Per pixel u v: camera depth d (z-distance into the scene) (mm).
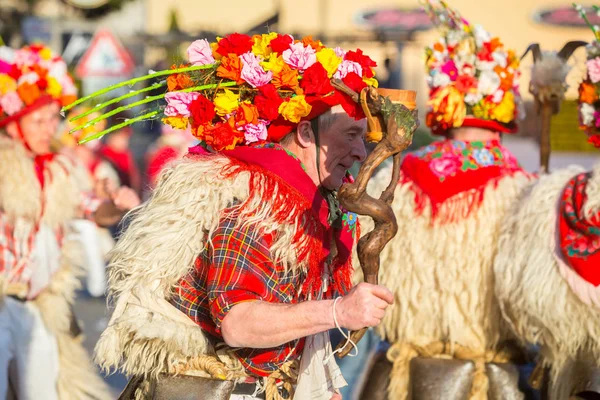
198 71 7117
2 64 11766
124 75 30906
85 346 17031
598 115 10039
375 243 6379
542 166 11508
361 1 57531
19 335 11297
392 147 6293
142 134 33312
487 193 10188
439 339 10477
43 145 11883
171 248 6754
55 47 40781
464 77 10523
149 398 7152
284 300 6762
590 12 27094
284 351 7012
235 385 7047
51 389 11492
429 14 10984
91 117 18328
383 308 6246
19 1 40844
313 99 6797
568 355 9602
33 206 11484
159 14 55156
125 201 12398
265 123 6953
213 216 6715
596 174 9328
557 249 9406
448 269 10211
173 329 6836
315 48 6973
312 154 7000
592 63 9930
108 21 49719
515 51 11188
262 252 6633
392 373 10609
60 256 11781
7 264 11312
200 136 6965
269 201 6699
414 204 10375
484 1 56719
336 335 16031
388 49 44344
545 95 11367
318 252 6879
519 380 10227
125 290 6910
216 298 6516
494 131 10742
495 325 10242
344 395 13539
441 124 10820
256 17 56688
